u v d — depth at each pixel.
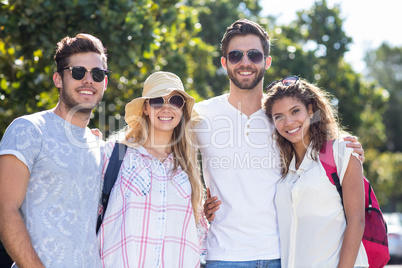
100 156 3.80
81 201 3.52
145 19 7.66
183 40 10.09
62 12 7.10
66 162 3.47
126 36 7.36
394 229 17.17
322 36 14.85
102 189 3.86
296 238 4.01
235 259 4.09
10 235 3.22
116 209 3.83
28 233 3.31
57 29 7.12
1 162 3.32
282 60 13.03
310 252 3.92
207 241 4.31
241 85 4.43
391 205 40.94
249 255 4.08
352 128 14.94
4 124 7.38
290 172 4.21
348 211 3.84
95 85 3.73
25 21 6.93
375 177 23.92
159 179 3.94
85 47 3.72
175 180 4.00
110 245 3.78
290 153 4.25
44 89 7.51
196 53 10.90
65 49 3.71
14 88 7.38
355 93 14.89
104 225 3.82
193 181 4.15
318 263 3.89
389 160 30.02
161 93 4.05
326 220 3.90
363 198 3.85
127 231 3.75
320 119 4.11
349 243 3.76
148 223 3.80
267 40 4.58
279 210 4.14
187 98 4.22
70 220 3.44
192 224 4.02
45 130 3.48
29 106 7.45
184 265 3.93
